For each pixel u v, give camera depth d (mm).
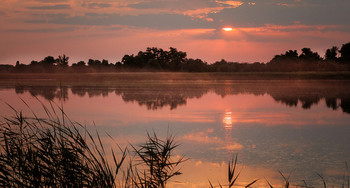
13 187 3496
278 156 9172
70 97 29469
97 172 3646
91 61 100562
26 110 18688
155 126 14445
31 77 72562
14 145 3992
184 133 12812
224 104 23297
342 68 76125
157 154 4262
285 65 81625
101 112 19188
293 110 20125
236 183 6863
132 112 19203
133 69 102750
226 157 9008
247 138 11820
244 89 39625
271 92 34500
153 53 108062
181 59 103688
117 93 33969
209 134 12578
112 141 10609
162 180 4070
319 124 15070
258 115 17969
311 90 37312
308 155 9258
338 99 26984
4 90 37938
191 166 8016
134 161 7438
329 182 6984
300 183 6879
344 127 14164
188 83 54625
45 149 3760
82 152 3762
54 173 3600
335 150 9859
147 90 38000
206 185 6656
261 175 7480
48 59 91438
